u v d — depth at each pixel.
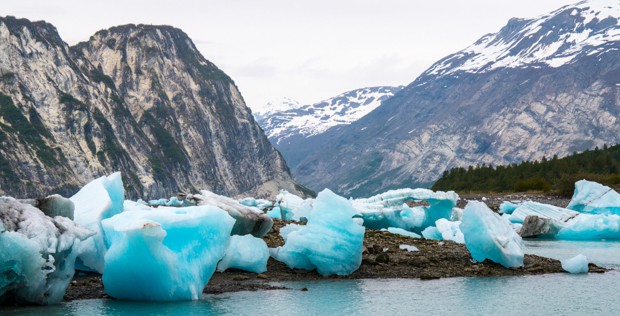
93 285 23.62
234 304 21.86
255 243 27.41
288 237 27.98
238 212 28.19
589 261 34.56
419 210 51.03
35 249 19.36
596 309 22.33
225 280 25.62
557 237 49.66
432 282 26.66
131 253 21.05
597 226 47.66
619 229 47.56
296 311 21.27
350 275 27.50
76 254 21.22
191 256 22.48
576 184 63.53
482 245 30.30
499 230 30.75
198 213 22.75
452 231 39.28
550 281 27.41
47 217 20.83
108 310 20.44
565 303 23.17
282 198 49.78
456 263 30.56
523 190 107.50
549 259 33.38
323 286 25.36
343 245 27.48
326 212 28.09
